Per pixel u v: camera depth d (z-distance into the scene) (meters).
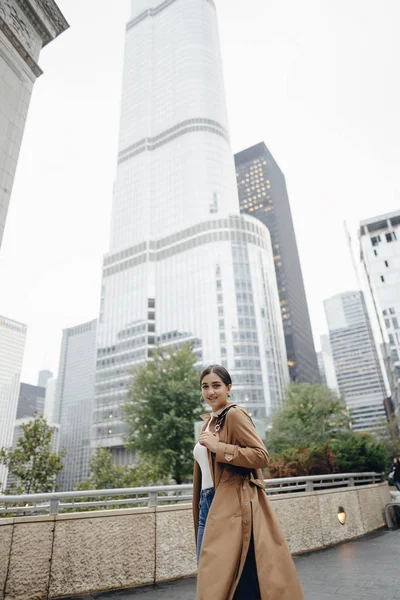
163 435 23.14
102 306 111.81
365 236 87.50
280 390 86.19
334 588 4.37
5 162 9.73
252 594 2.02
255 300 92.75
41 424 13.24
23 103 10.83
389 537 7.40
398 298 78.88
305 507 6.95
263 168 174.12
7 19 10.70
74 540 4.56
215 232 99.94
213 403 2.59
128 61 154.00
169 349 27.61
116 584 4.66
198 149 119.00
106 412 95.06
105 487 15.77
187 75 133.38
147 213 118.12
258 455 2.22
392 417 53.88
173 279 101.62
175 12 148.12
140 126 136.25
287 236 167.88
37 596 4.16
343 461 10.29
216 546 2.07
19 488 12.13
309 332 160.00
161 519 5.30
